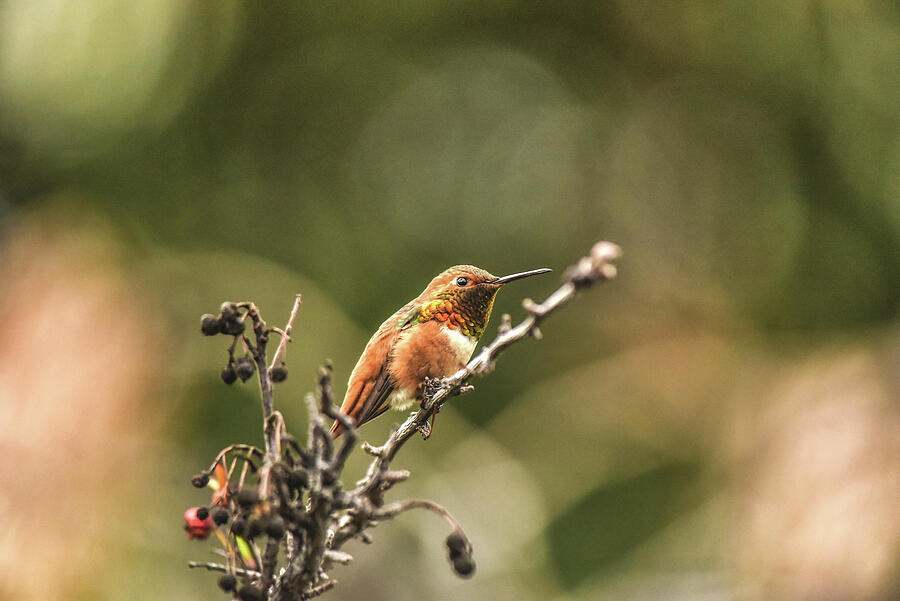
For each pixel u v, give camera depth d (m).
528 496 12.06
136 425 7.66
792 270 14.46
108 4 12.66
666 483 12.39
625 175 16.02
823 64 14.48
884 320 13.67
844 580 7.78
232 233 14.29
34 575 6.57
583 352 14.29
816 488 8.48
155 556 7.55
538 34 16.25
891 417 8.55
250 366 3.13
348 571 9.76
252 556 3.27
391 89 15.88
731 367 12.80
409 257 15.26
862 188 14.08
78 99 12.74
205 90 14.36
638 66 16.25
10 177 12.90
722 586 9.40
